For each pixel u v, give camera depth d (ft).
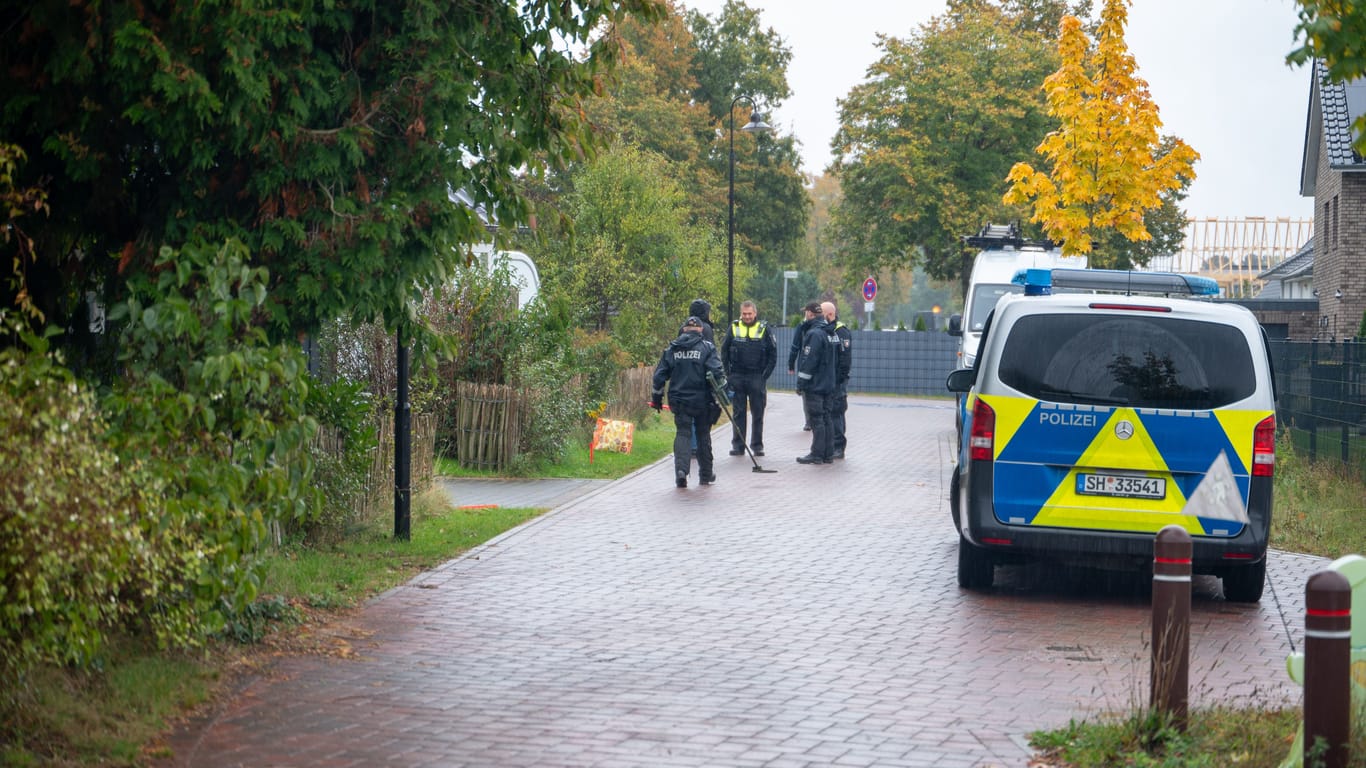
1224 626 37.47
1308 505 59.00
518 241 42.65
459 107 33.96
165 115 30.19
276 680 29.32
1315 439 73.67
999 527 39.22
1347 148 128.26
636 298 126.62
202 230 32.55
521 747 24.98
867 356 184.96
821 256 384.06
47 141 30.91
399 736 25.57
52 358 24.91
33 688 24.82
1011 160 198.08
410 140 34.01
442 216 34.83
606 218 127.85
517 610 37.50
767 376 80.89
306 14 32.01
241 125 30.86
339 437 46.21
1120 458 38.75
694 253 135.85
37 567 21.74
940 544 50.24
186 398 27.73
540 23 36.68
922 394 183.52
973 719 27.43
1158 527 38.63
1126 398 38.93
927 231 201.26
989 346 40.27
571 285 120.26
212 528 27.71
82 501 22.77
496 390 69.92
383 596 38.86
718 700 28.58
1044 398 39.17
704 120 245.24
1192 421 38.65
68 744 23.62
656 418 101.60
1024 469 39.19
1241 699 29.01
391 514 49.55
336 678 29.73
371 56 34.19
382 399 65.36
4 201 29.48
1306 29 32.71
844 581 42.80
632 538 50.29
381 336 66.54
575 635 34.60
